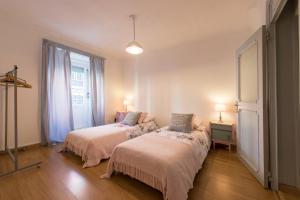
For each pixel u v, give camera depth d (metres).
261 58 1.83
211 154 2.88
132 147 2.00
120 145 2.10
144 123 3.73
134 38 3.29
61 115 3.44
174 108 3.97
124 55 4.77
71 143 2.79
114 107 4.86
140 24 2.87
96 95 4.21
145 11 2.45
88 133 2.84
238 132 2.60
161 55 4.20
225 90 3.27
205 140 2.73
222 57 3.30
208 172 2.21
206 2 2.23
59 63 3.43
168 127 3.14
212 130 3.14
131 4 2.27
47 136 3.19
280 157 1.85
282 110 1.82
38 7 2.38
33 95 3.12
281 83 1.82
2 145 2.76
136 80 4.76
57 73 3.39
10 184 1.88
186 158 1.85
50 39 3.33
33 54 3.10
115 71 4.89
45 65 3.18
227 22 2.79
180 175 1.60
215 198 1.65
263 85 1.82
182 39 3.52
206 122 3.49
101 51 4.39
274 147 1.79
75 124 4.02
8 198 1.63
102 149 2.59
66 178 2.04
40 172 2.19
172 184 1.53
